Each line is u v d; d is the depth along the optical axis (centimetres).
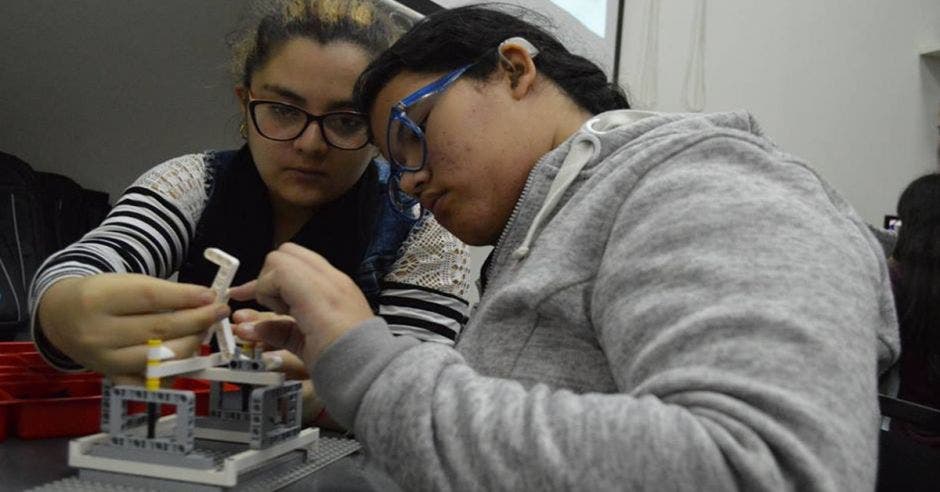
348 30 96
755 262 44
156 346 61
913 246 164
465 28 69
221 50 180
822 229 46
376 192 109
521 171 67
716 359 41
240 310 84
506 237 66
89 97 189
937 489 91
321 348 51
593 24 257
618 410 42
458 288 107
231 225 109
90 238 96
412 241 106
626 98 81
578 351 56
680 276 45
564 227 58
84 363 74
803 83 324
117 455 59
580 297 55
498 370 59
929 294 160
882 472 94
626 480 40
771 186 49
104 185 192
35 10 179
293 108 97
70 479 59
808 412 39
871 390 41
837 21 334
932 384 162
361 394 48
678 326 43
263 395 61
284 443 65
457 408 45
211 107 188
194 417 61
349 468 68
